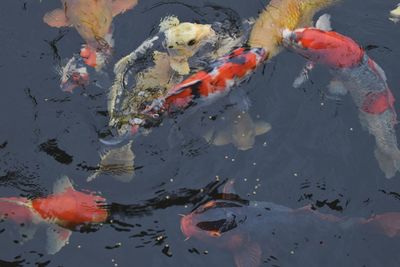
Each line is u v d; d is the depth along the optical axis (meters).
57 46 3.51
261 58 3.35
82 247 3.21
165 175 3.31
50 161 3.34
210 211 3.20
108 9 3.51
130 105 3.37
